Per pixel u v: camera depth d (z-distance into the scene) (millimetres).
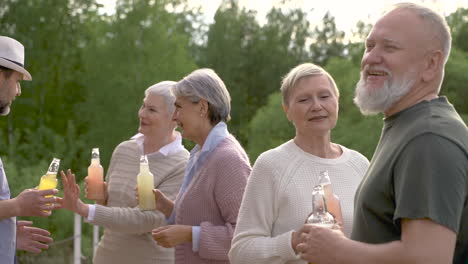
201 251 2748
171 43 26859
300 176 2428
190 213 2846
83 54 26562
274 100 25531
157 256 3559
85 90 27219
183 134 3000
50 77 26781
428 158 1596
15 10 26125
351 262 1669
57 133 26875
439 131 1620
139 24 26672
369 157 22234
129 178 3660
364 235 1781
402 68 1786
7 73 3027
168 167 3586
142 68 25922
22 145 24109
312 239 1755
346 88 23500
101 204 3750
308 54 33750
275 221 2418
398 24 1805
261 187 2420
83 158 25469
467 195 1611
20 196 2924
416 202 1585
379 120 22375
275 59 32594
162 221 3467
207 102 2947
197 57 33156
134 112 25531
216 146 2881
